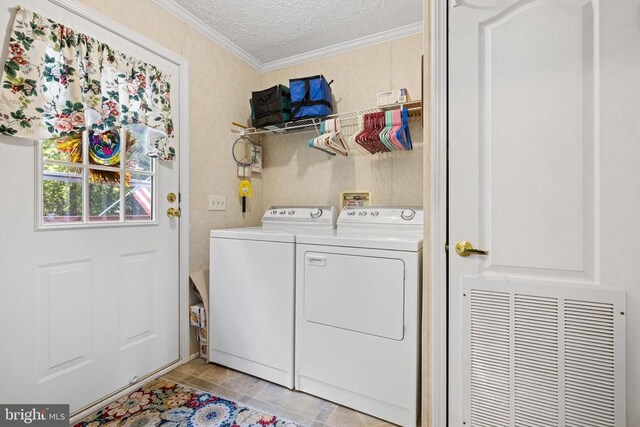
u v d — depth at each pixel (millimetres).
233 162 2355
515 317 1091
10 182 1199
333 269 1539
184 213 1937
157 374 1771
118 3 1548
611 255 960
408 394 1362
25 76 1196
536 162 1049
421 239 1478
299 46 2344
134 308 1662
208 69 2121
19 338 1227
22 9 1188
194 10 1897
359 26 2080
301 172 2531
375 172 2244
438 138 1198
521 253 1081
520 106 1066
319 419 1431
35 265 1271
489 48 1111
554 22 1013
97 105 1430
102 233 1510
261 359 1746
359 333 1474
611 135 949
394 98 1935
